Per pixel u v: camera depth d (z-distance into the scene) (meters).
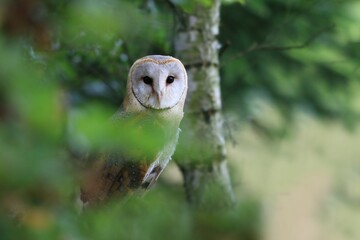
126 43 12.72
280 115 20.80
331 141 24.66
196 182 13.04
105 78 14.12
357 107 21.11
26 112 3.69
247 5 18.08
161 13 14.20
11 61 3.67
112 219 5.06
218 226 7.47
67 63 12.30
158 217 7.09
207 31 13.45
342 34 19.41
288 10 16.11
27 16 3.79
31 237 3.93
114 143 4.36
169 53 13.85
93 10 4.20
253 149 21.39
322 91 20.47
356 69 19.02
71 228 4.15
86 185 4.26
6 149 3.69
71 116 4.25
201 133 13.26
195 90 13.37
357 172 24.59
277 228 10.61
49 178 3.82
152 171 11.08
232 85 18.66
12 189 3.73
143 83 11.80
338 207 22.47
